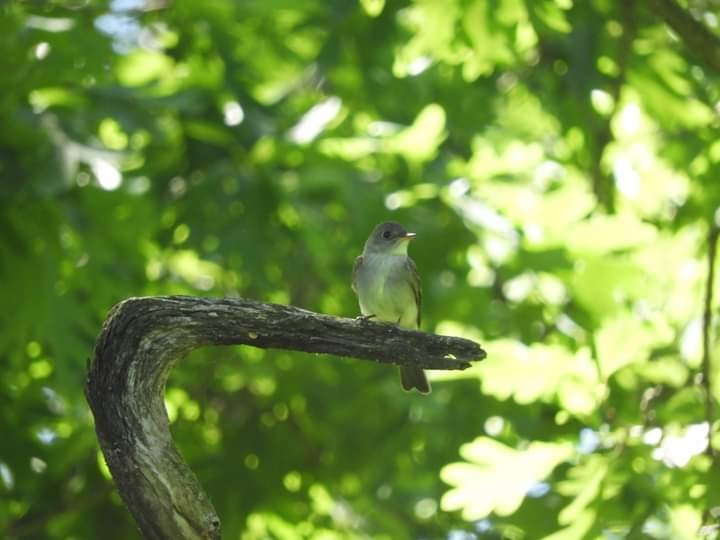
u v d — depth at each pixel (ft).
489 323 44.34
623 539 28.86
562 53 44.01
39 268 39.63
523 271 40.88
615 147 48.57
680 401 29.73
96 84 40.57
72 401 39.63
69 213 38.83
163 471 21.18
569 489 29.27
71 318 39.93
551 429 34.76
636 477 28.94
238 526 46.42
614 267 39.88
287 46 46.73
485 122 47.47
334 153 43.86
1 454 42.63
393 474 48.19
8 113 38.01
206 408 49.19
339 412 49.34
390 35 41.93
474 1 39.34
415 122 45.42
